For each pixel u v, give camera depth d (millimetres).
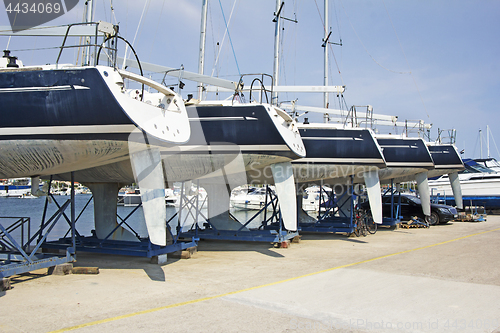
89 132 4598
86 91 4523
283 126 7211
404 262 6312
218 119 7023
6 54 5707
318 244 8758
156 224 5129
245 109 7000
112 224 7762
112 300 4016
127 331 3107
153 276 5273
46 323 3275
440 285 4730
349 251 7621
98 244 6953
